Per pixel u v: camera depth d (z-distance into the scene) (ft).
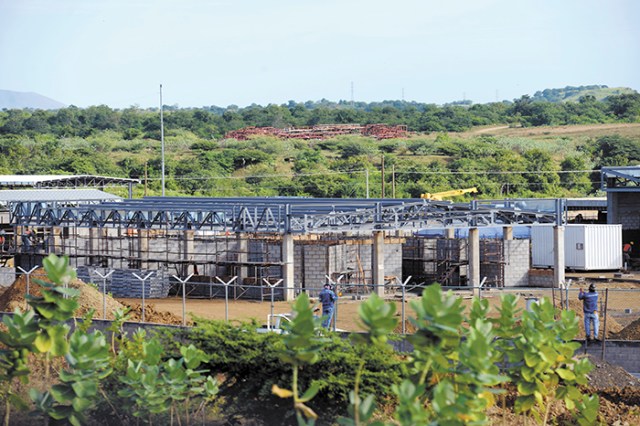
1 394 65.16
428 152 570.05
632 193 294.66
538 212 231.91
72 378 56.75
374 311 47.39
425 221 222.28
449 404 48.19
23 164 510.58
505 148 572.51
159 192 463.01
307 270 216.13
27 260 254.06
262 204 235.61
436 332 49.52
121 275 219.82
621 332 138.21
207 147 598.75
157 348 63.52
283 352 53.31
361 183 469.57
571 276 249.96
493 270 236.43
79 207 245.24
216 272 236.84
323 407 75.61
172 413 70.03
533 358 60.08
